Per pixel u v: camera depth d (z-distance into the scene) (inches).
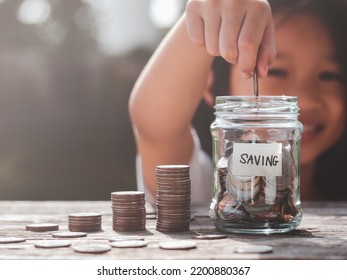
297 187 59.7
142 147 98.0
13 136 197.8
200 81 91.4
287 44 112.7
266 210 57.6
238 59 60.2
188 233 61.6
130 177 193.6
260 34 60.2
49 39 199.9
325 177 116.1
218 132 59.4
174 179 62.3
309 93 113.5
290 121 58.5
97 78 193.3
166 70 90.9
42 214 77.0
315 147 115.3
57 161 196.2
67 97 195.6
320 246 54.1
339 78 113.2
